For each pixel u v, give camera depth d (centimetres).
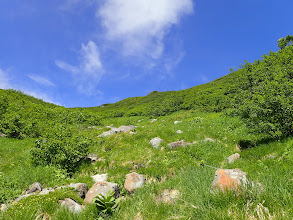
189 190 527
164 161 977
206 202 432
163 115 3109
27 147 1252
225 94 2681
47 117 2084
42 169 920
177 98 3509
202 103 2873
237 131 1388
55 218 477
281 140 888
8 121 1650
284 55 1536
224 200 413
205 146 1148
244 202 403
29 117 1923
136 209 500
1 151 1247
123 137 1455
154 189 616
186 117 2366
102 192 629
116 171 897
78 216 489
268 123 940
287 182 443
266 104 925
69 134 1166
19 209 509
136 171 880
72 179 847
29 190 730
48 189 718
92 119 2238
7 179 812
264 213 354
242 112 1115
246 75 1617
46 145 1016
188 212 421
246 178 493
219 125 1614
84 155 1067
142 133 1491
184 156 1043
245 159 836
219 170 520
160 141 1288
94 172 960
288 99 866
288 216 330
